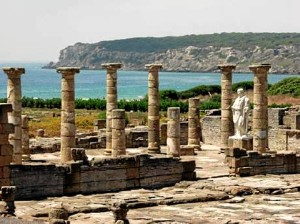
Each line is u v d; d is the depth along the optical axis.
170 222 36.25
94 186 44.97
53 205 39.59
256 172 52.25
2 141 39.94
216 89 143.12
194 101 67.06
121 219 32.38
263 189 45.69
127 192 45.16
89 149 66.44
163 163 47.91
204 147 70.19
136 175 46.72
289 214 38.78
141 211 39.56
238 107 57.12
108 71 60.44
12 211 33.16
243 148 54.44
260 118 58.03
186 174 49.12
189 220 36.81
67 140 52.09
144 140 69.44
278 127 74.69
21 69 50.94
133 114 105.75
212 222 36.34
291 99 120.50
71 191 44.00
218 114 78.31
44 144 65.31
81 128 87.62
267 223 36.34
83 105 124.19
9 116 50.59
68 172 43.88
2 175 40.06
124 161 46.19
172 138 56.66
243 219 37.25
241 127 57.09
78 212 38.44
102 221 36.06
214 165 56.12
